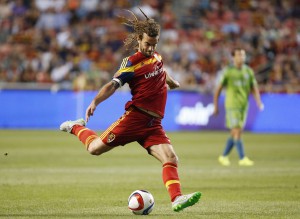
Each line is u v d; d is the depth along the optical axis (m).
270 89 100.50
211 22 121.31
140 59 26.25
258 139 82.56
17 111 97.75
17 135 84.69
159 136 26.69
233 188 37.59
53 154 60.72
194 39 115.56
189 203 25.06
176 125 96.88
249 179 42.50
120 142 26.86
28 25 117.94
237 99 53.47
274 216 27.02
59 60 109.12
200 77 106.81
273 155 61.62
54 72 107.44
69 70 107.75
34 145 70.44
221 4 125.56
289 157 59.66
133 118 26.48
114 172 46.50
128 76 26.16
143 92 26.33
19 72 106.19
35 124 97.81
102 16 119.06
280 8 126.19
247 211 28.53
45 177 42.88
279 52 113.81
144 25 25.88
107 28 116.62
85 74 104.50
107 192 35.41
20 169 47.91
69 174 44.91
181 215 27.19
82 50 111.75
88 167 50.00
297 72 109.12
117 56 110.69
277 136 88.06
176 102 96.88
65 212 27.95
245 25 121.38
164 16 119.19
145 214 27.34
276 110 96.50
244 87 53.81
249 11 125.06
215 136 86.81
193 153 63.31
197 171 47.75
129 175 44.62
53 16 118.69
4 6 120.25
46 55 109.62
